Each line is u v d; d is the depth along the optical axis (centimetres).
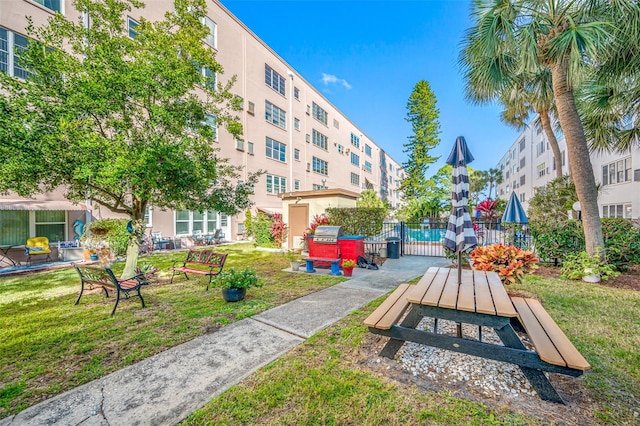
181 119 633
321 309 469
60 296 569
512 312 234
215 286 630
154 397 242
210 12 1608
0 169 446
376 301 507
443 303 260
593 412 215
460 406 224
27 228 1000
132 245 647
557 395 225
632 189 1360
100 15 641
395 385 253
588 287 555
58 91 517
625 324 375
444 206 2316
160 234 1372
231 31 1742
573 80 537
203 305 500
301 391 246
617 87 638
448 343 263
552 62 626
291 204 1385
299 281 686
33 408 230
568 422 206
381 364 290
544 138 2441
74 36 600
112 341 357
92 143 479
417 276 729
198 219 1608
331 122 3020
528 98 1055
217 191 725
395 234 1307
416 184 2636
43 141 462
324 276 741
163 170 514
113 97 529
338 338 353
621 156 1427
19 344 351
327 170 2923
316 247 861
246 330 385
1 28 900
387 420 210
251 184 784
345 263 748
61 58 525
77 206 1021
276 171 2122
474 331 370
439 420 209
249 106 1862
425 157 2627
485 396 238
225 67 1694
